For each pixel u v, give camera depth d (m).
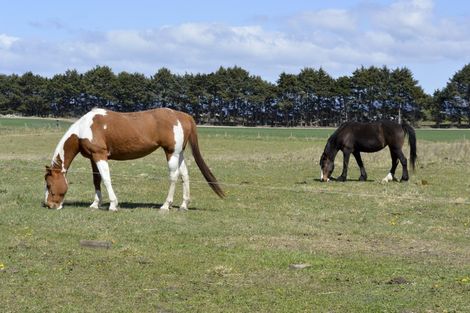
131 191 19.02
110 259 10.26
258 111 132.62
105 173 15.02
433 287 8.83
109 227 12.88
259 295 8.48
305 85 126.38
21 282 8.89
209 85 130.12
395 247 11.64
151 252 10.81
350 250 11.29
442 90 115.44
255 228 13.17
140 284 8.92
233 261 10.27
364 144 22.70
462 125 113.62
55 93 135.75
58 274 9.33
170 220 13.83
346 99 126.06
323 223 14.08
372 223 14.21
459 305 8.02
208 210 15.72
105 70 134.75
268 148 47.25
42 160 30.06
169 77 131.50
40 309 7.80
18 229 12.51
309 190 19.59
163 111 15.48
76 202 16.52
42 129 64.12
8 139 50.84
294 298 8.35
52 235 12.02
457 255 11.01
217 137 61.31
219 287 8.84
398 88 118.31
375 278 9.35
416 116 120.06
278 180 23.19
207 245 11.45
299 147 48.59
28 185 19.44
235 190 19.73
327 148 22.84
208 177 15.84
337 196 18.42
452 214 15.42
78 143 15.09
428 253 11.14
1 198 16.41
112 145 15.08
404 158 22.70
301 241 11.98
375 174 25.69
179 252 10.85
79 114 138.12
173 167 15.43
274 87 129.12
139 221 13.59
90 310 7.80
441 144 36.72
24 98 135.62
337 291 8.69
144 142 15.15
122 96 132.75
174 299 8.27
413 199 17.59
